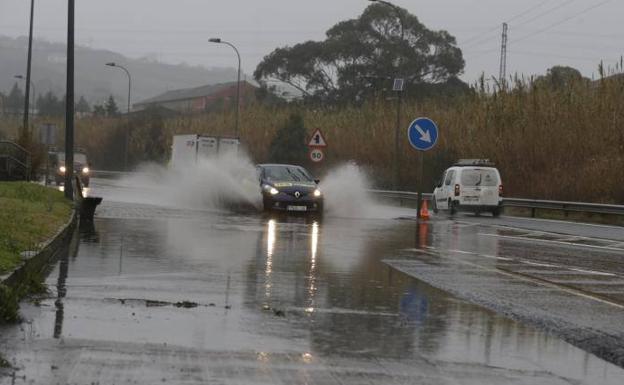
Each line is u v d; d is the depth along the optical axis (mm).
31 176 56312
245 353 10492
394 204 63562
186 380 9062
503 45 98125
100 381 8852
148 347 10562
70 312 12609
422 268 19875
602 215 47312
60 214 28562
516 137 56625
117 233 26406
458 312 13953
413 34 117000
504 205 51875
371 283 17047
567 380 9727
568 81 59188
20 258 16031
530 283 17766
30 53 61812
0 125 140625
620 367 10422
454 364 10320
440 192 49812
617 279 18953
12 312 11680
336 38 118375
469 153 61031
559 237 31109
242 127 94000
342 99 115938
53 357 9805
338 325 12516
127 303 13594
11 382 8664
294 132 78250
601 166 49531
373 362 10289
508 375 9867
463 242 27562
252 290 15500
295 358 10336
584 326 12969
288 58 121875
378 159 71875
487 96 63406
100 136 125562
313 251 23000
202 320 12461
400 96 61438
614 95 54250
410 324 12781
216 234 27391
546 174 54094
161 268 18156
